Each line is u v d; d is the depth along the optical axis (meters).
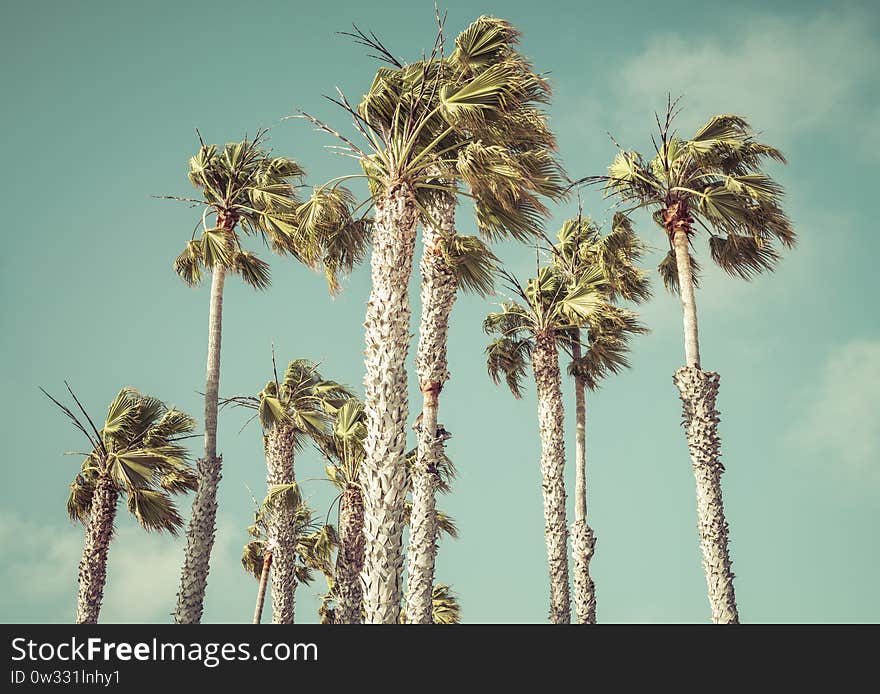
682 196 14.16
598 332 18.86
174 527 17.33
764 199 13.34
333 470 19.88
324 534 21.81
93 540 16.88
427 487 13.33
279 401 20.11
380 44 10.49
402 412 9.46
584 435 19.36
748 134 14.01
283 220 16.61
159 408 18.20
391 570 9.05
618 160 14.66
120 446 17.67
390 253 9.96
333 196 11.71
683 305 13.54
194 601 14.71
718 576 12.22
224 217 17.14
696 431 12.88
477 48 10.74
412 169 10.44
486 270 14.23
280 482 19.84
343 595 18.77
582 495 18.67
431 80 11.16
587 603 17.80
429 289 14.12
